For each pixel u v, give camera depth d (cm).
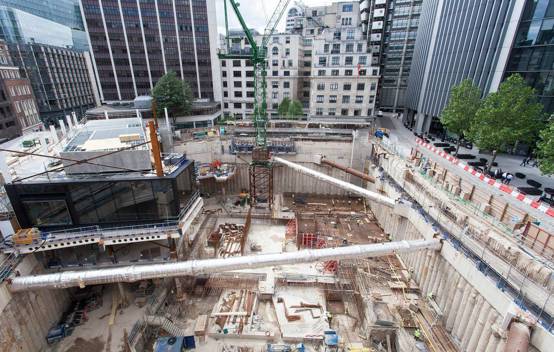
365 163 5075
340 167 4731
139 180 2575
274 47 8706
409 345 2314
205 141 5112
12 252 2323
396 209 3388
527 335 1734
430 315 2638
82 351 2380
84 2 8456
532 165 5059
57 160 3047
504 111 4181
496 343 1956
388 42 11012
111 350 2377
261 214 4322
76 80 10562
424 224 2950
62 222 2558
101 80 9294
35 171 2722
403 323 2522
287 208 4562
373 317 2489
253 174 4581
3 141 6500
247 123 6306
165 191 2653
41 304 2492
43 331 2484
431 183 3284
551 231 2233
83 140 2972
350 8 9362
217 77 9669
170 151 4797
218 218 4291
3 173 2339
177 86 7025
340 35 8106
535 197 3772
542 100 4747
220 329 2561
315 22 11388
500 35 5200
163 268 2380
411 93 9238
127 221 2689
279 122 6894
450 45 6644
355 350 2381
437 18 7356
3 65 7088
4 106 7000
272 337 2494
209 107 8331
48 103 9269
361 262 3216
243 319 2636
